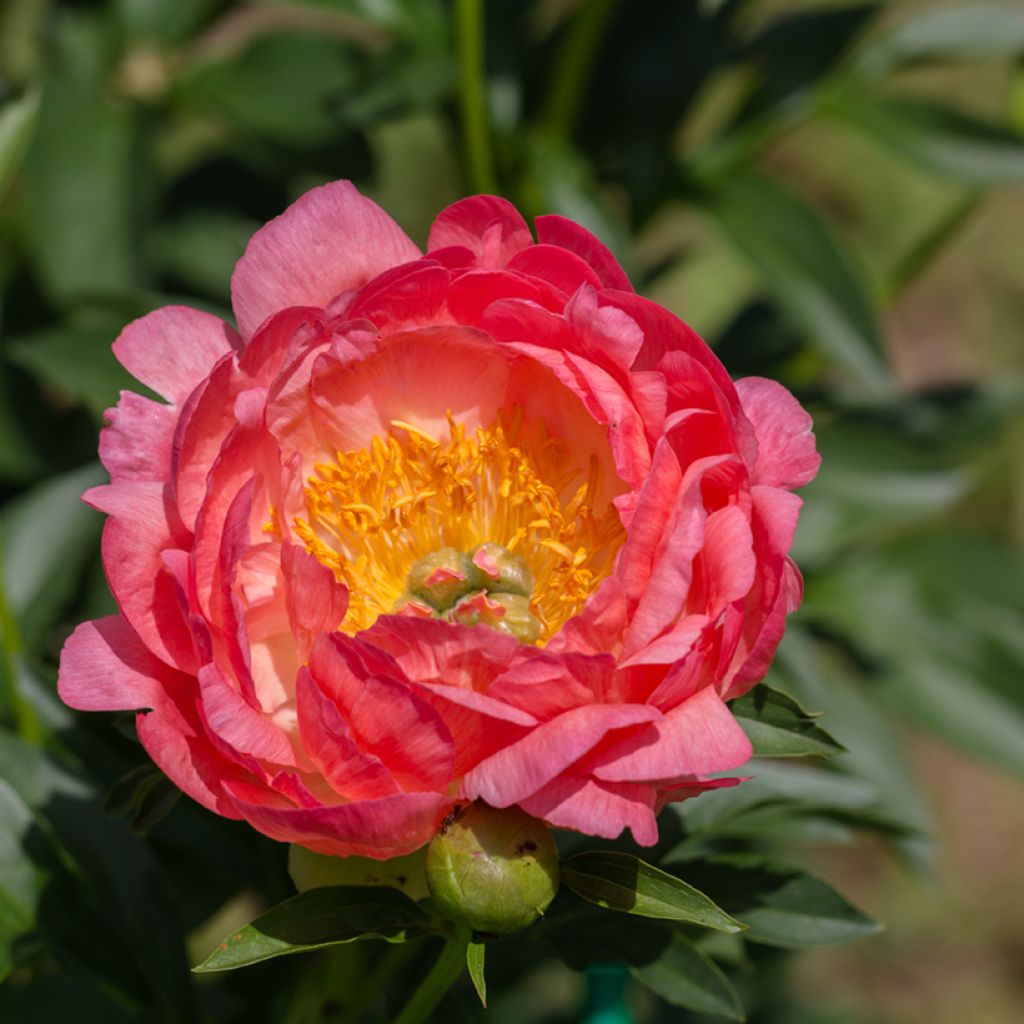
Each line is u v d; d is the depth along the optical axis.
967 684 0.90
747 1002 0.98
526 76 0.90
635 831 0.67
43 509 0.82
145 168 0.89
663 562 0.68
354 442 0.73
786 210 0.88
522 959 0.80
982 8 0.90
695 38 0.90
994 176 0.88
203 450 0.70
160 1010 0.77
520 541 0.75
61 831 0.76
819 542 0.91
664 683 0.67
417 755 0.68
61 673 0.68
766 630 0.67
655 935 0.74
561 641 0.68
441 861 0.69
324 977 0.77
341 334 0.71
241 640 0.68
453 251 0.70
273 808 0.67
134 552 0.69
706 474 0.69
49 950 0.75
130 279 0.88
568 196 0.85
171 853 0.83
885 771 0.88
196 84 0.90
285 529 0.72
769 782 0.77
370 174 0.91
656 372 0.69
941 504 0.88
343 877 0.70
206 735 0.69
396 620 0.68
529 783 0.67
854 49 0.92
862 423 0.90
